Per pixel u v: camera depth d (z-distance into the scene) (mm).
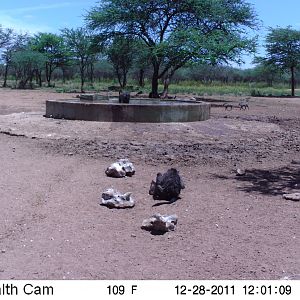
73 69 103312
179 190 8734
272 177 10789
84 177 10055
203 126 17203
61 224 7133
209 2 35969
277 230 7117
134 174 10508
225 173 11141
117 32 37938
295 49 58625
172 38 34781
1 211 7562
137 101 22453
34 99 35781
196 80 99875
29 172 10289
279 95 56688
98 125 16188
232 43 35344
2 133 15523
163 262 5871
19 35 75312
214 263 5871
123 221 7383
